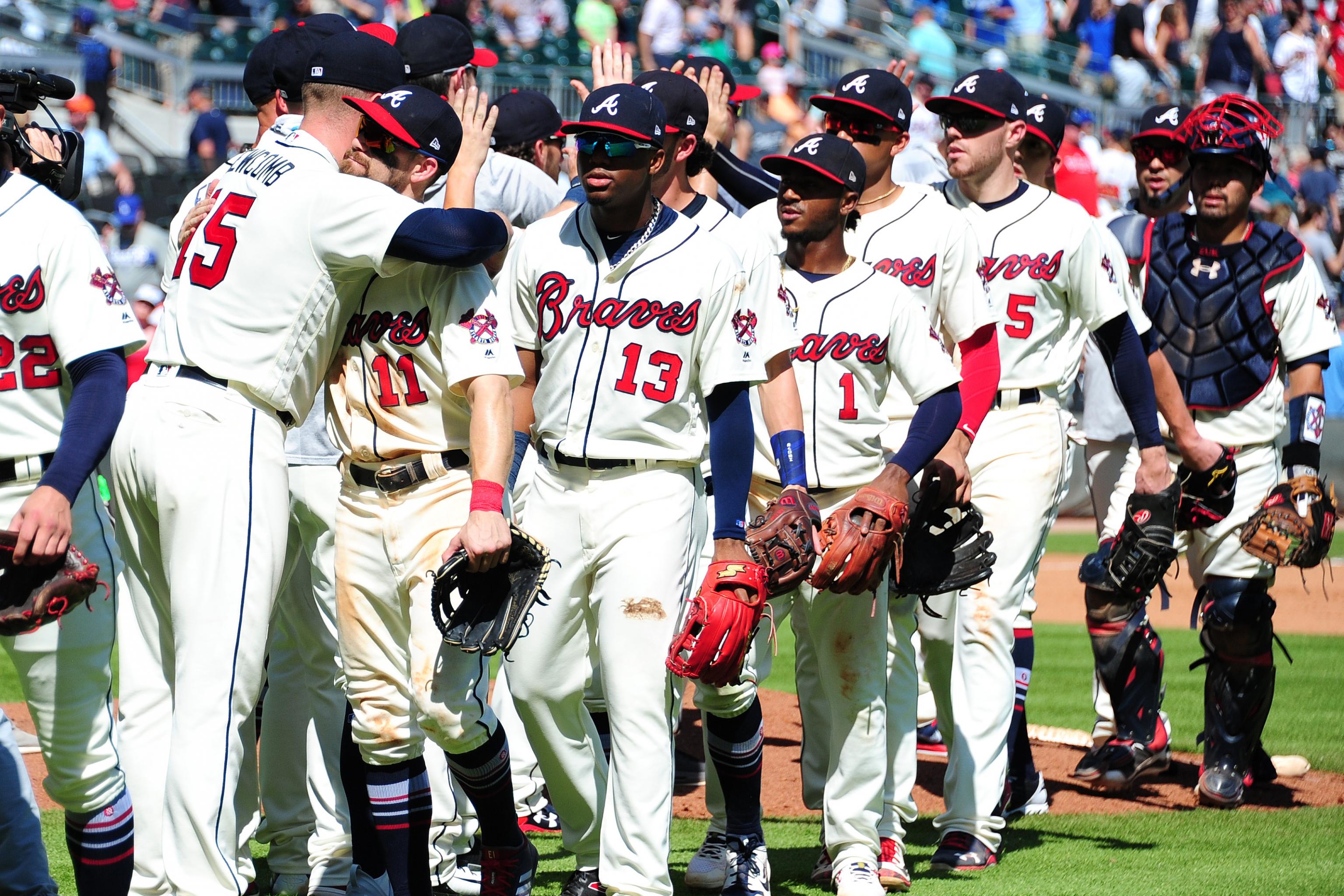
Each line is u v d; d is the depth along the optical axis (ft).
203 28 151.53
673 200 34.65
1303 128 152.56
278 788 34.06
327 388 29.04
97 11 148.15
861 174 34.37
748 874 32.17
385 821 29.63
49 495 24.31
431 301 27.58
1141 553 41.06
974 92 39.86
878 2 159.43
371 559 28.89
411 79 37.47
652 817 28.71
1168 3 165.68
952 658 38.68
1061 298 40.06
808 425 34.63
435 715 28.25
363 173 28.43
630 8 155.22
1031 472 39.06
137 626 28.45
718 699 31.42
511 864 30.42
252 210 26.78
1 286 25.58
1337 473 114.32
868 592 32.65
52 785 26.94
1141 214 49.49
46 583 24.38
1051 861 36.91
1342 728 54.75
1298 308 44.19
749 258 31.68
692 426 29.81
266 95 34.91
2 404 26.09
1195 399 45.14
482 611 27.40
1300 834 40.06
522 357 30.37
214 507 26.08
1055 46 165.58
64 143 31.17
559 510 29.60
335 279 26.86
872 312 33.99
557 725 30.22
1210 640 44.16
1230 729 43.96
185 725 25.85
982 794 36.63
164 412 26.43
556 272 29.40
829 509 35.14
